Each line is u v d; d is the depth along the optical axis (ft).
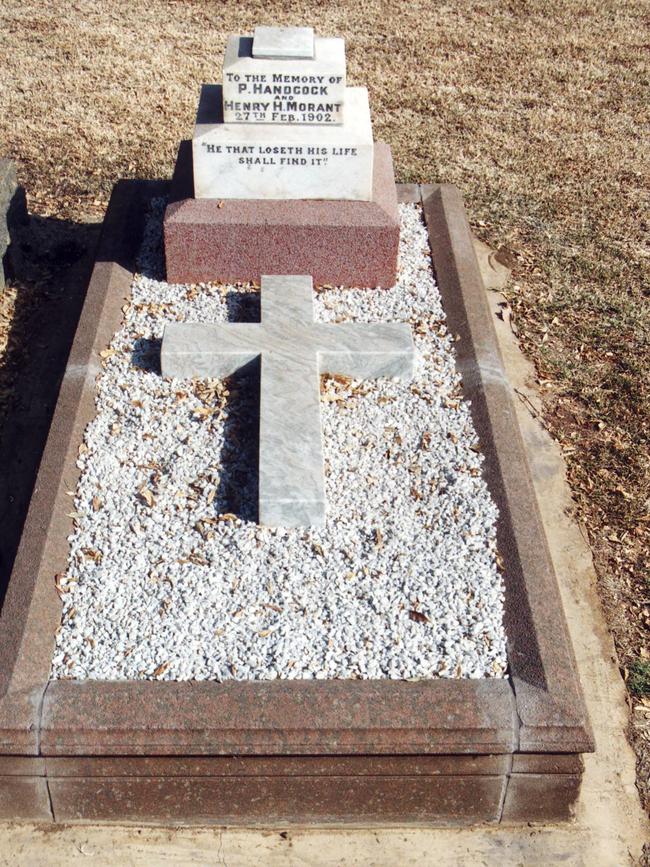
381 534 6.79
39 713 5.58
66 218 11.55
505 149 13.34
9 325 9.86
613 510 8.11
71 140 13.05
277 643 6.04
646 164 13.23
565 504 8.16
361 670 5.90
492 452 7.47
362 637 6.11
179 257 9.11
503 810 5.99
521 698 5.74
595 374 9.52
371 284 9.30
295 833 5.99
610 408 9.11
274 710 5.62
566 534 7.91
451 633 6.15
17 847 5.85
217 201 8.97
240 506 6.98
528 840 6.01
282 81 8.48
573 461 8.57
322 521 6.83
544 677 5.85
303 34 8.68
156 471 7.23
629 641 7.17
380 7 17.92
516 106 14.62
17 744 5.52
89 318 8.65
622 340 9.94
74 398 7.79
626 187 12.63
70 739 5.53
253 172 8.83
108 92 14.34
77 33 16.28
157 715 5.59
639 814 6.18
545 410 9.08
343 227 8.90
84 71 14.97
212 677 5.84
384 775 5.75
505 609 6.33
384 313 8.99
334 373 8.14
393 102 14.43
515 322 10.14
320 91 8.53
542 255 11.16
